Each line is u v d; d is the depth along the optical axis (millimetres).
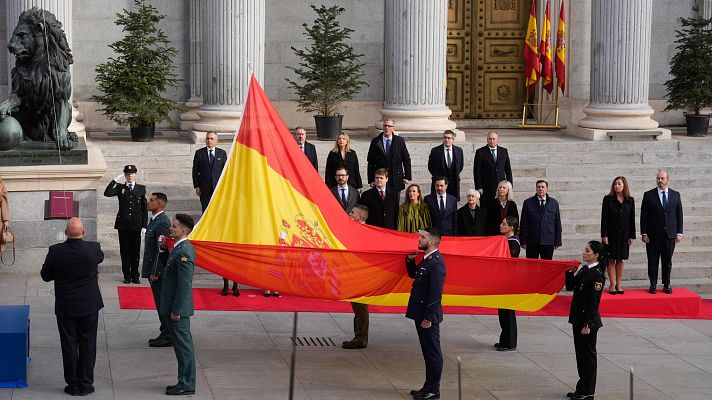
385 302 13227
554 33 26188
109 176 20250
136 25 22172
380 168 17188
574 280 12562
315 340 14516
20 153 16891
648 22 23359
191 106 24562
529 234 16719
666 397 12742
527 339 14992
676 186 21469
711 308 17375
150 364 13039
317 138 23453
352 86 23531
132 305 15719
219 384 12453
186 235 12102
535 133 24922
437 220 16172
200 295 16578
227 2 21453
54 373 12523
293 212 13422
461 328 15430
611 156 22234
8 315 12555
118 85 22078
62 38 17062
